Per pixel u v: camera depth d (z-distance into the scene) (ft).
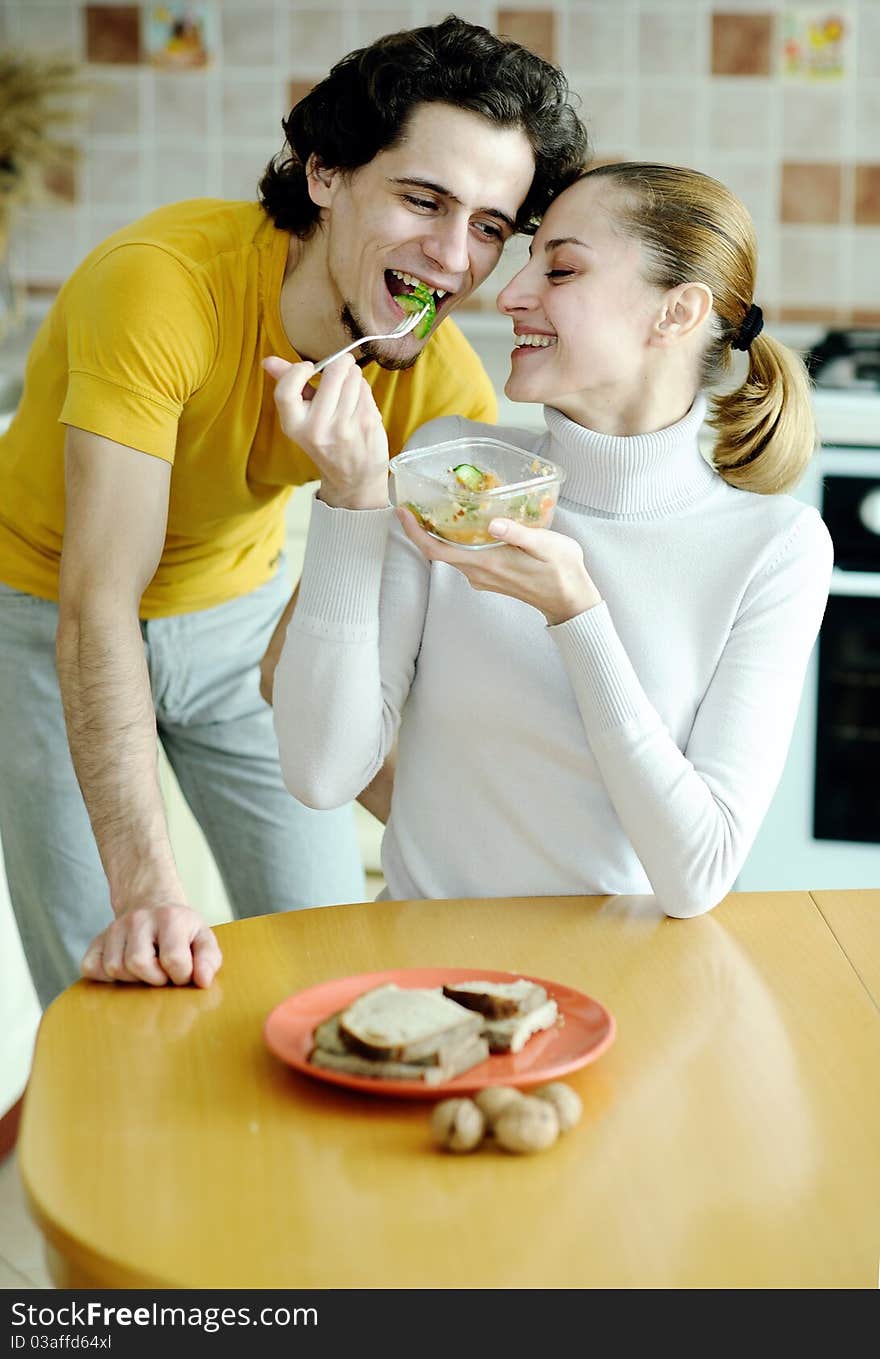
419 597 4.72
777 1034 3.47
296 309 5.15
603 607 4.18
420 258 4.85
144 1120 3.03
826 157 10.70
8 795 6.10
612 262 4.49
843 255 10.83
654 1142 2.99
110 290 4.84
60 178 11.12
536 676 4.53
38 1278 6.24
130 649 4.62
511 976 3.57
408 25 10.69
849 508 9.02
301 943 3.94
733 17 10.54
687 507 4.69
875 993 3.69
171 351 4.81
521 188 4.81
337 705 4.36
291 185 5.12
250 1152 2.91
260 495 5.76
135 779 4.47
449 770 4.64
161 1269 2.54
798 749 9.43
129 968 3.68
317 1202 2.74
